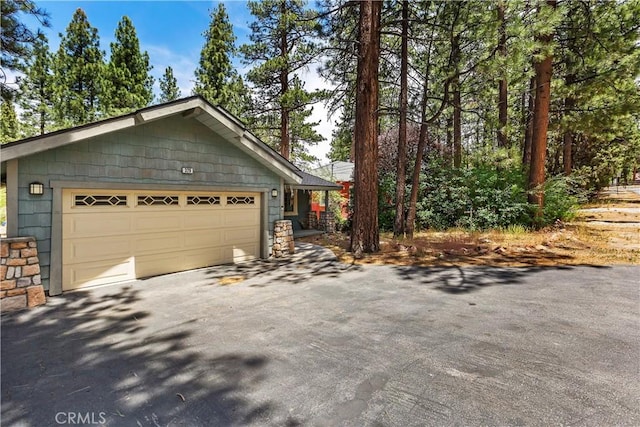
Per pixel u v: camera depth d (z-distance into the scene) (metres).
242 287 5.73
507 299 4.71
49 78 16.42
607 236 9.51
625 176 28.84
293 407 2.37
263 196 8.46
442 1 9.34
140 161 6.22
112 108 14.54
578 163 20.14
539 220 10.84
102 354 3.24
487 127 11.65
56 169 5.25
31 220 5.03
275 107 16.05
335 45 9.92
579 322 3.82
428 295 5.04
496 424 2.14
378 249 8.85
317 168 24.48
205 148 7.23
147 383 2.71
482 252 8.18
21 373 2.87
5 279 4.52
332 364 2.99
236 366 2.97
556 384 2.58
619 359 2.96
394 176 14.02
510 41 8.87
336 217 17.11
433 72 11.48
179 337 3.64
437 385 2.61
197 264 7.23
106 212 5.88
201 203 7.29
